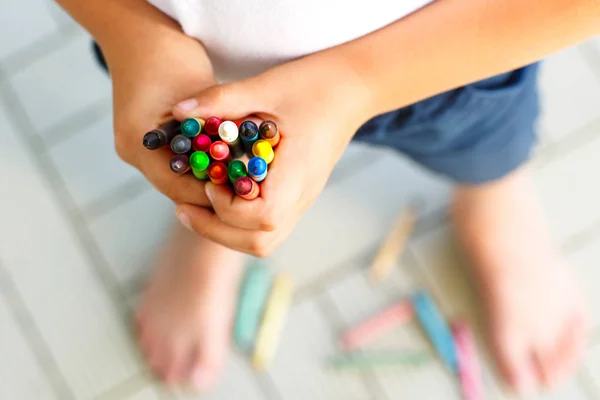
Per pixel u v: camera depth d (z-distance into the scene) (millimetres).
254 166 608
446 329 1047
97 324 1045
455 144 887
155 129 654
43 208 1065
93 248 1062
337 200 1077
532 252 1024
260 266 1062
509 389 1037
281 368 1040
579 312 1043
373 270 1061
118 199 1072
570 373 1036
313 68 716
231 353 1040
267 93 695
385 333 1050
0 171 1068
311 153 686
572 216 1075
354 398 1034
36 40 1093
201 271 996
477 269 1040
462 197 1015
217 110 661
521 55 732
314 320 1052
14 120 1078
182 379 1028
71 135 1080
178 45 733
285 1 668
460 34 719
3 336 1035
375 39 731
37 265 1054
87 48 1093
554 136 1089
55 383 1029
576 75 1097
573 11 684
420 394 1035
